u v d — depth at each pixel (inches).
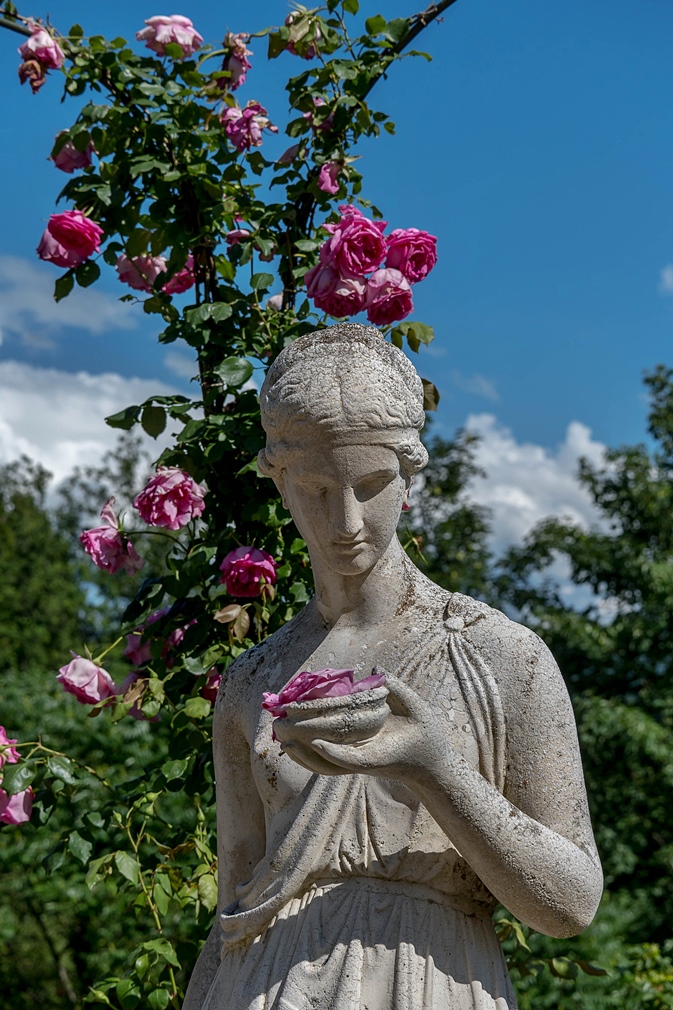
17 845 386.3
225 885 80.7
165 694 135.8
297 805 72.7
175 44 141.3
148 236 140.2
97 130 139.6
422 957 68.2
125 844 163.2
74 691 133.4
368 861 70.3
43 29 140.1
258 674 80.0
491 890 69.2
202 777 133.0
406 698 65.3
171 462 132.0
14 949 481.1
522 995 309.1
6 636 764.0
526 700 72.4
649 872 491.5
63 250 136.3
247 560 125.2
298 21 138.9
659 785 473.7
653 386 585.9
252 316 137.3
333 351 72.2
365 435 70.6
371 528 72.5
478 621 75.0
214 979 74.8
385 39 141.9
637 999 285.4
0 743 135.7
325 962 68.6
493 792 67.7
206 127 141.3
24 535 858.1
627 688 526.9
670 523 553.6
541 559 570.3
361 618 76.7
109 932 394.3
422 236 120.3
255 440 128.6
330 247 118.4
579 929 70.2
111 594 847.7
